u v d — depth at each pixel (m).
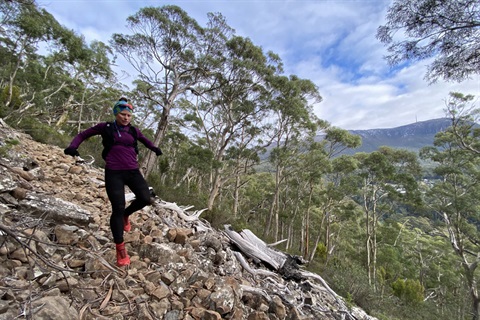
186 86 15.03
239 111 17.62
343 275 9.56
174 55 14.14
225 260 3.77
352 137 22.41
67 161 5.67
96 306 1.84
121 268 2.30
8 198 2.46
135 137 2.37
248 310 2.74
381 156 21.86
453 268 25.75
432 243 30.80
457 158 18.59
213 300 2.35
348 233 35.72
